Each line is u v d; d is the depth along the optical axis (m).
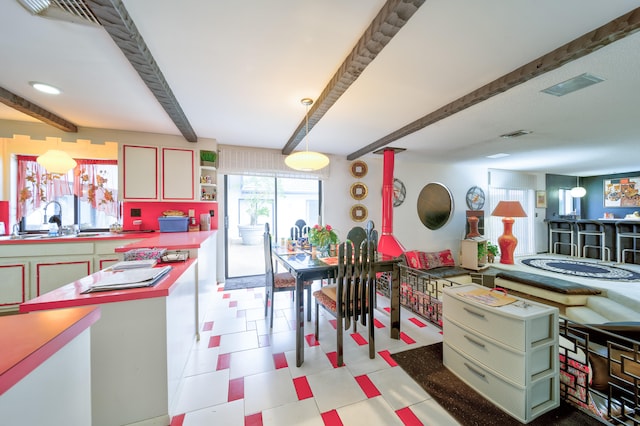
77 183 3.48
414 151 4.16
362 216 4.62
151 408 1.31
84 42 1.49
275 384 1.68
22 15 1.26
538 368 1.41
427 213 5.23
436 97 2.21
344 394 1.59
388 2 1.17
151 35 1.41
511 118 2.65
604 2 1.19
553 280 3.47
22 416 0.54
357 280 1.99
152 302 1.31
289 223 4.57
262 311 2.89
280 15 1.27
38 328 0.69
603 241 5.54
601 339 1.71
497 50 1.56
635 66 1.68
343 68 1.67
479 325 1.59
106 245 2.91
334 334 2.37
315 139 3.50
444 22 1.31
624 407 1.36
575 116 2.60
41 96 2.18
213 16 1.27
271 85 1.99
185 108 2.43
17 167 3.25
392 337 2.29
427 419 1.40
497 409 1.46
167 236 2.83
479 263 4.89
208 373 1.79
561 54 1.51
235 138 3.46
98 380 1.23
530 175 6.33
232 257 4.65
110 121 2.79
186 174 3.35
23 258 2.68
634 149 3.99
